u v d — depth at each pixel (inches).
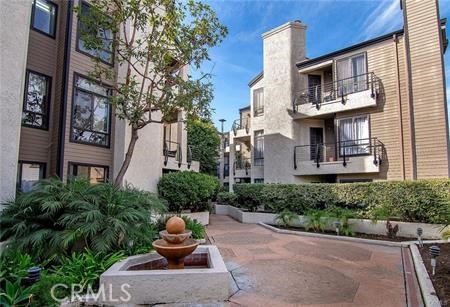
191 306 154.3
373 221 342.3
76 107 356.2
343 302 158.2
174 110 355.9
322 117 592.4
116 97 323.0
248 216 480.1
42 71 337.1
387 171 484.4
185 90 345.4
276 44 652.1
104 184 251.6
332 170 534.9
